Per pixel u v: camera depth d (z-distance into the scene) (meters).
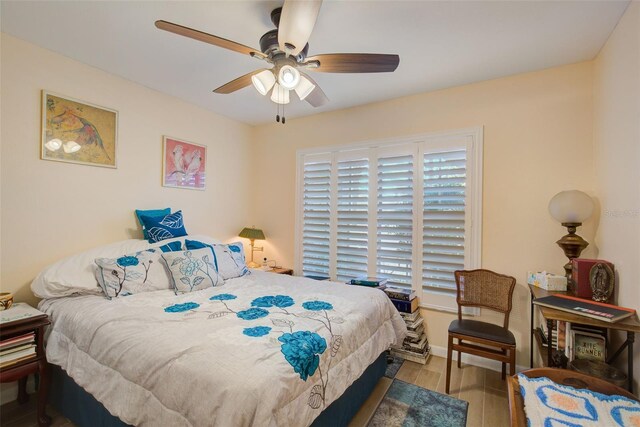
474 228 2.62
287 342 1.38
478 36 1.95
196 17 1.80
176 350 1.31
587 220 2.21
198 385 1.15
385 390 2.21
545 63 2.30
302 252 3.56
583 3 1.64
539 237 2.40
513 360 2.07
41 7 1.72
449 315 2.73
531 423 1.07
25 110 2.07
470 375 2.44
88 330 1.61
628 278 1.62
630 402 1.15
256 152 3.95
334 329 1.62
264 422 1.04
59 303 1.91
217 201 3.49
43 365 1.75
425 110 2.86
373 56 1.64
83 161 2.36
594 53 2.14
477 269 2.56
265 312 1.78
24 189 2.07
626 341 1.52
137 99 2.72
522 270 2.46
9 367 1.62
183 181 3.12
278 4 1.68
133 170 2.70
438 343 2.77
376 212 3.08
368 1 1.63
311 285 2.47
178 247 2.59
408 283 2.91
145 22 1.86
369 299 2.16
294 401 1.21
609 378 1.47
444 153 2.76
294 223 3.63
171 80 2.67
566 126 2.32
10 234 2.01
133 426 1.31
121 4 1.69
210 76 2.59
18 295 2.04
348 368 1.62
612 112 1.87
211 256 2.51
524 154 2.46
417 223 2.87
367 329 1.90
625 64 1.69
